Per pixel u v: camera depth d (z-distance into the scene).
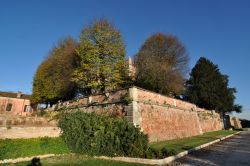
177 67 34.78
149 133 18.59
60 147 14.10
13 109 46.19
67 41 35.44
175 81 33.50
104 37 27.62
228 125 53.94
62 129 15.37
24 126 13.85
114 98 19.39
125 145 12.32
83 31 28.17
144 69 32.19
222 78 48.72
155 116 20.22
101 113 19.84
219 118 46.03
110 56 27.44
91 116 15.23
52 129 15.12
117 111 18.66
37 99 35.06
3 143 11.98
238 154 13.85
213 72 46.91
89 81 26.81
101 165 10.52
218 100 44.75
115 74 26.95
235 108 50.75
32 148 12.79
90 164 10.73
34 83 36.34
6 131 12.97
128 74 31.81
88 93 29.42
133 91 18.12
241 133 36.44
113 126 13.57
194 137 24.95
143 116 18.52
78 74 27.11
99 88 26.45
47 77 33.38
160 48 34.62
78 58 30.81
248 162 11.19
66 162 11.30
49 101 35.03
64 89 31.86
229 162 11.23
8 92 49.66
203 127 34.16
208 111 39.81
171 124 22.70
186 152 14.04
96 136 13.28
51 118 15.91
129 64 33.91
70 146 14.45
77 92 32.84
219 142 21.55
